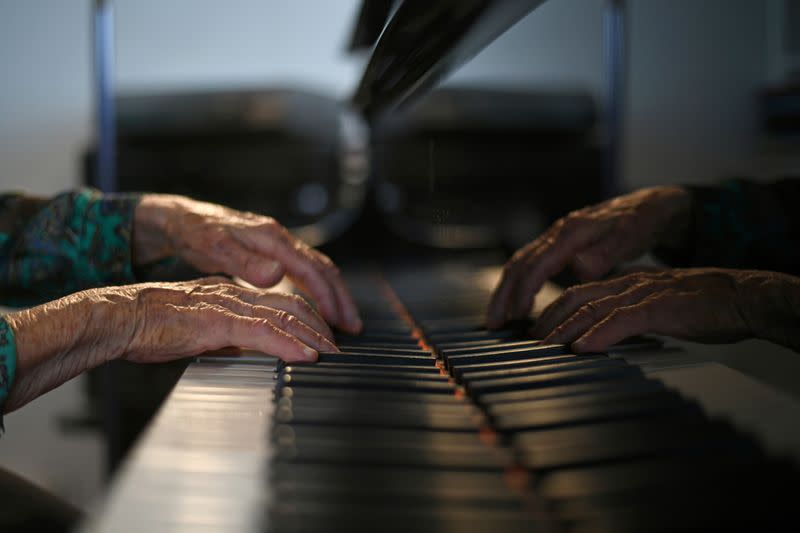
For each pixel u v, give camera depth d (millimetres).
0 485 540
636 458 274
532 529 210
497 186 1916
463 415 336
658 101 2951
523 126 1876
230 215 673
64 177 2785
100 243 717
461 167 1861
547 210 1966
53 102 2746
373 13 611
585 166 1950
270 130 1824
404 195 1736
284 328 483
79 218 729
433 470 261
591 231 645
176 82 2602
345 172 1873
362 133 1883
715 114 2926
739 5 2854
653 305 484
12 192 808
